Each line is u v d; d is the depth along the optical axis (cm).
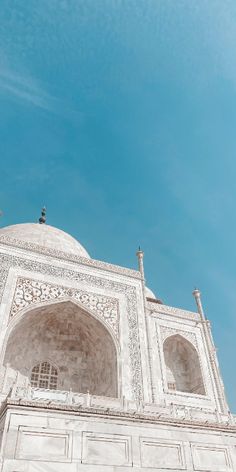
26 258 3597
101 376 3541
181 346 4350
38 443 1692
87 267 3916
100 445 1822
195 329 4403
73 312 3609
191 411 2531
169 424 2084
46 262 3681
